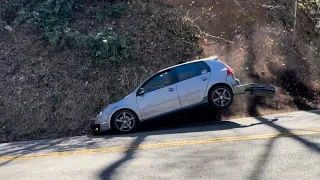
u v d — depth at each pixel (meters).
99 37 13.94
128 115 10.39
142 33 14.82
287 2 16.61
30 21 14.84
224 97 10.57
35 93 12.70
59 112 12.28
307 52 15.41
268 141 7.14
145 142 8.12
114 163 6.45
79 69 13.37
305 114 10.85
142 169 5.90
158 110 10.45
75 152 7.86
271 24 16.20
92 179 5.58
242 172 5.38
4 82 12.98
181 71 10.64
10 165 7.13
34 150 8.77
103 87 12.99
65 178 5.75
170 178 5.34
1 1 15.93
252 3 16.78
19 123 12.00
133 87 13.15
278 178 5.05
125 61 13.75
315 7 17.17
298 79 14.34
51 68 13.43
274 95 11.88
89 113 12.39
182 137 8.35
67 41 14.05
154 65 13.82
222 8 16.52
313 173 5.18
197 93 10.50
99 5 15.93
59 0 15.41
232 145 7.05
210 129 9.23
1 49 14.04
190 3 16.67
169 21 15.45
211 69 10.66
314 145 6.61
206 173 5.45
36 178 5.89
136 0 16.31
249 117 11.30
